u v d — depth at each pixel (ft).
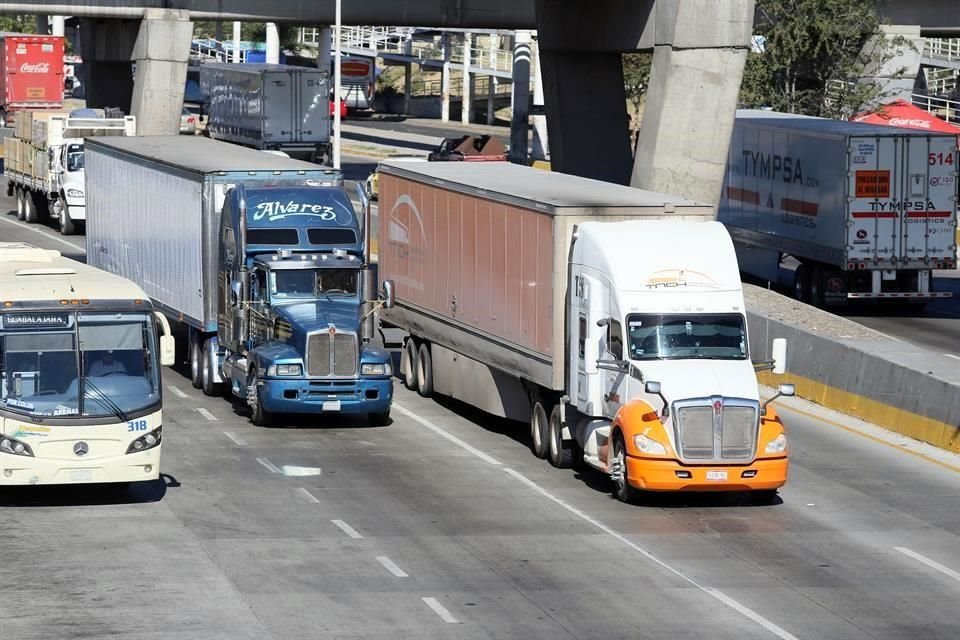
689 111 384.68
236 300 256.73
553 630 149.18
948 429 244.01
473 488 212.23
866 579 170.81
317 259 254.06
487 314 247.09
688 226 218.18
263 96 642.22
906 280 379.35
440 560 174.70
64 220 486.38
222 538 182.91
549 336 223.92
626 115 475.31
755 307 322.75
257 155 301.43
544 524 193.16
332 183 272.92
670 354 206.49
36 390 191.62
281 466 223.51
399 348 337.11
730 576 170.91
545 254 224.94
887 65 628.69
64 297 194.80
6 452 189.67
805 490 215.72
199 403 271.90
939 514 202.69
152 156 297.74
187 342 305.53
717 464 199.11
